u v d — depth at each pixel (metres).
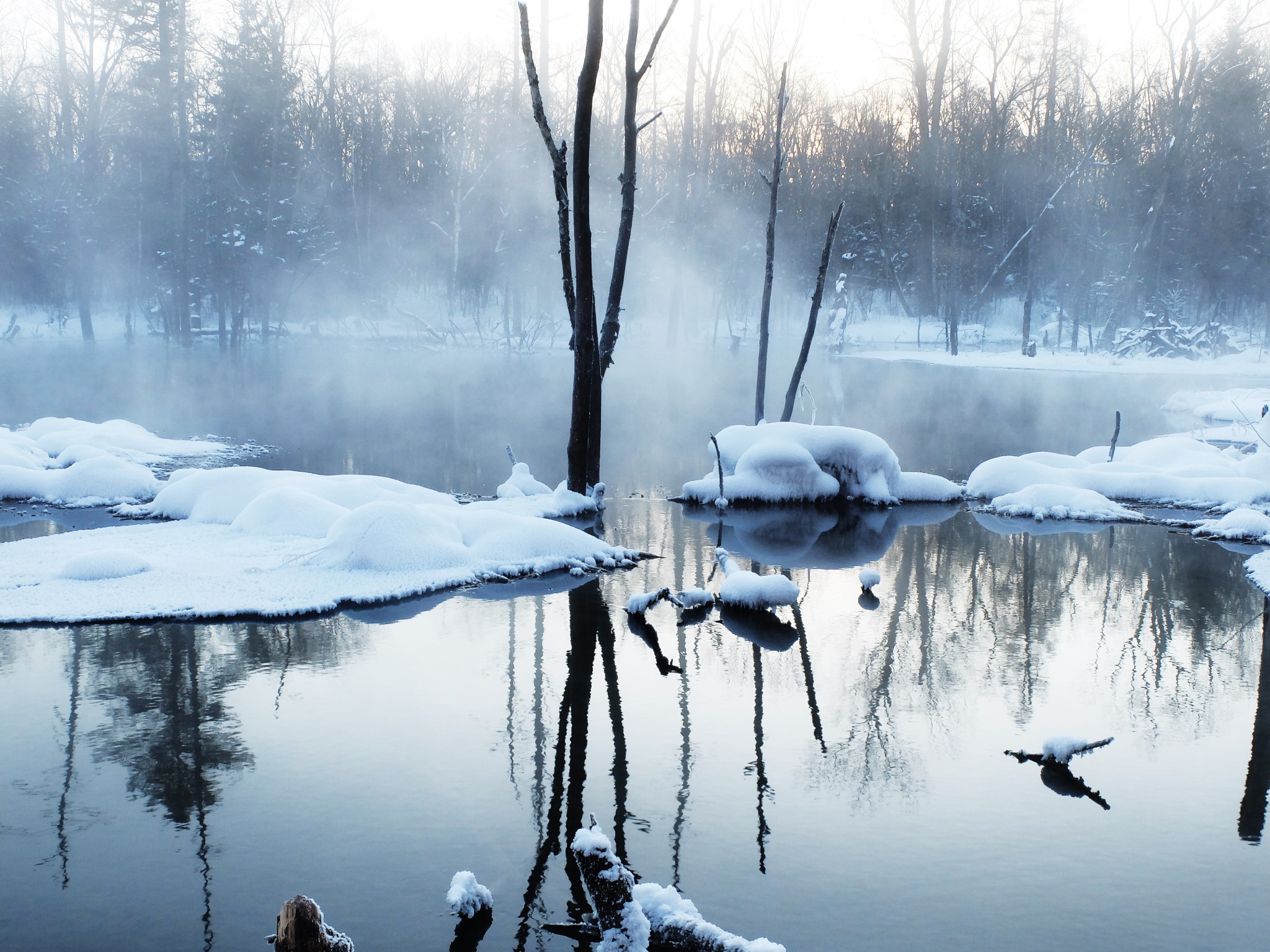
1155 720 5.66
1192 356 42.94
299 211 44.66
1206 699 5.99
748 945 3.29
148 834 4.23
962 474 15.38
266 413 22.34
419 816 4.41
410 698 5.84
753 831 4.30
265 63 41.75
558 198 11.25
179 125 40.09
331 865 3.97
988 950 3.42
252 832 4.24
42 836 4.19
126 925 3.54
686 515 12.01
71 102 43.97
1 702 5.68
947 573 9.17
